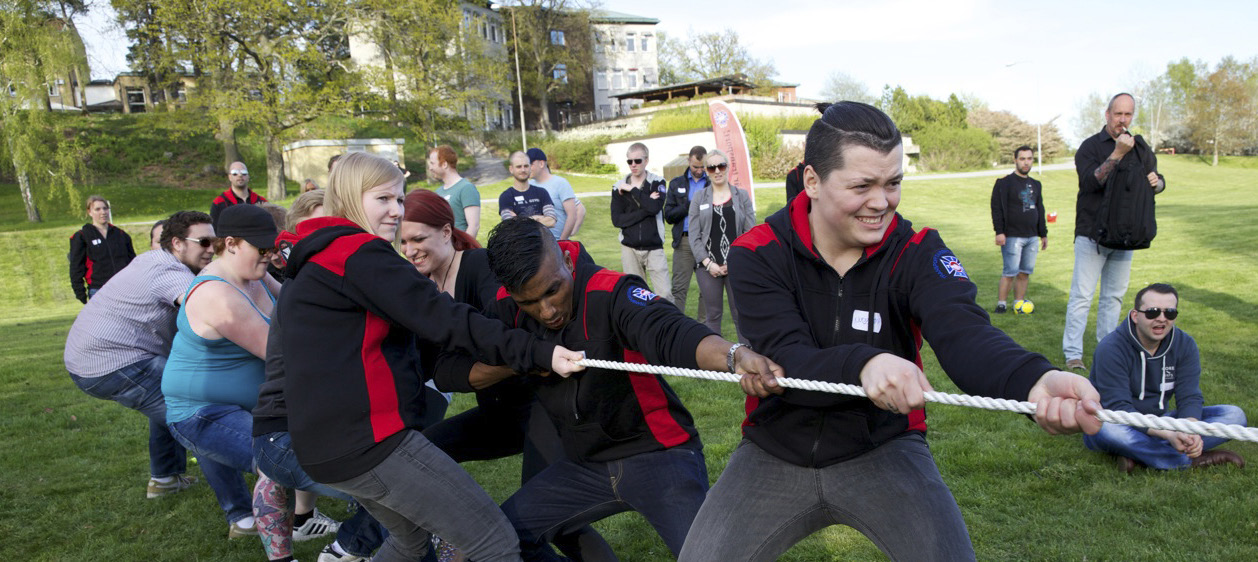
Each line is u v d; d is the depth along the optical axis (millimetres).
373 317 2326
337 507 4160
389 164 2582
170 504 4164
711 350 2092
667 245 17547
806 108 44625
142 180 31828
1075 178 36219
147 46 26750
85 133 34469
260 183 32938
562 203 7254
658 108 43719
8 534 3822
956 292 1872
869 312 2016
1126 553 3100
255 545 3664
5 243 19844
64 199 28203
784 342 1951
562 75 50938
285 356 2309
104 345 3787
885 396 1663
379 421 2289
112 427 5676
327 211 2576
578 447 2541
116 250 9773
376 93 30250
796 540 2158
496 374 2615
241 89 27453
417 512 2359
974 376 1688
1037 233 8281
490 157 42062
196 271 4168
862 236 1906
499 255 2307
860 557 3225
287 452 2750
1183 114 64375
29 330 11156
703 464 2604
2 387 7027
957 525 1920
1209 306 8016
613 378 2445
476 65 33062
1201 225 16812
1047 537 3285
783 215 2096
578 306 2441
